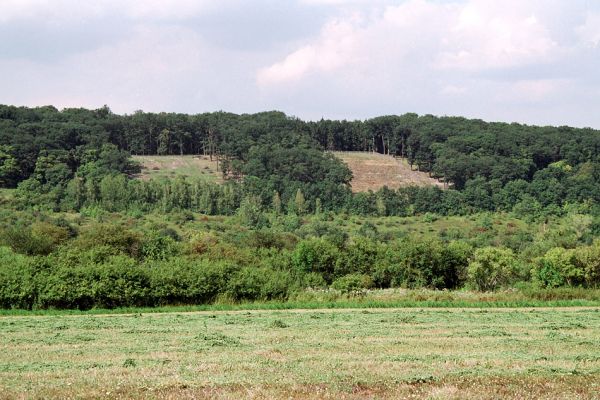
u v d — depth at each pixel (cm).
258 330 3759
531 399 1759
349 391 1845
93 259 6869
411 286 8138
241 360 2502
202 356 2652
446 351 2777
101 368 2342
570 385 1920
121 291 5769
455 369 2198
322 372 2145
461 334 3484
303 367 2273
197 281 5978
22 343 3259
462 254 8350
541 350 2817
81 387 1930
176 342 3209
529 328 3791
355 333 3544
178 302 5962
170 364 2412
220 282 6066
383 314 4775
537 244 12138
